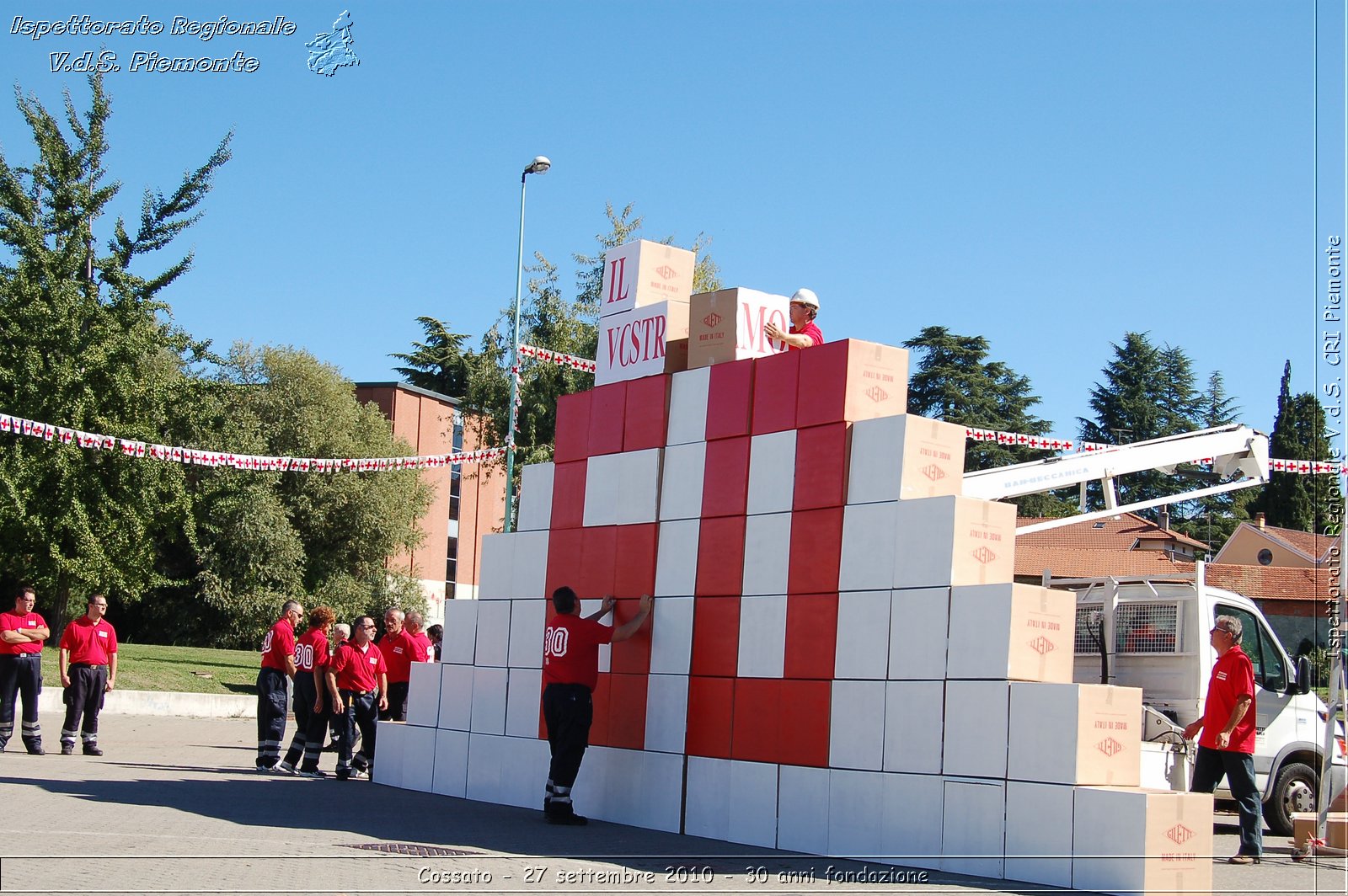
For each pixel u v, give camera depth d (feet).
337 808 37.37
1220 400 248.11
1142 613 41.06
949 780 28.89
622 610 38.14
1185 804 26.08
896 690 30.35
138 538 96.99
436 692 45.62
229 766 50.96
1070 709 26.94
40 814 31.89
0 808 32.71
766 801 32.81
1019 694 27.86
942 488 31.86
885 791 30.17
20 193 94.27
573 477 41.32
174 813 33.68
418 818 35.91
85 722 52.31
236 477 104.37
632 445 39.06
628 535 38.55
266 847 28.19
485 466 133.80
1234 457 51.65
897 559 30.86
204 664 102.06
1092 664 42.29
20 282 92.53
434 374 241.96
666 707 36.17
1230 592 41.19
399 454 156.15
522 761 40.91
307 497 144.36
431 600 179.32
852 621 31.65
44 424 84.43
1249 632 41.39
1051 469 46.68
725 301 36.88
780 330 35.88
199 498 102.83
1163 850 25.71
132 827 30.48
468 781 43.24
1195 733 35.22
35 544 93.76
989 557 30.32
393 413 174.40
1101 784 27.02
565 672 36.14
